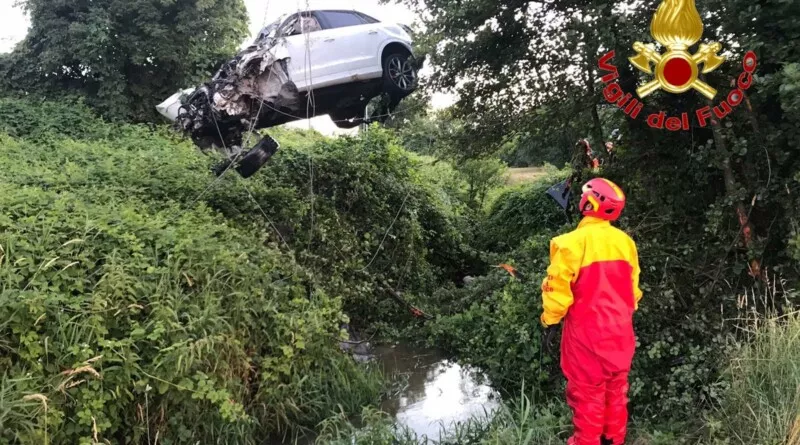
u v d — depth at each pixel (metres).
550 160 14.37
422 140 10.55
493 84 6.52
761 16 3.79
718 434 3.24
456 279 9.11
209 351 3.64
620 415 3.33
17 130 8.86
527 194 10.84
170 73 12.05
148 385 3.44
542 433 3.58
